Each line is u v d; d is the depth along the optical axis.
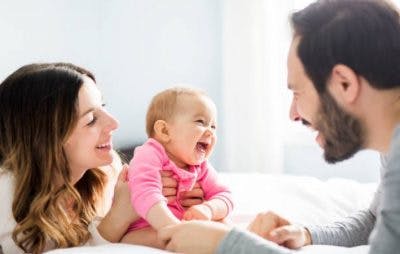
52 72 1.25
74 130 1.23
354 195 1.82
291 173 2.92
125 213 1.23
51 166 1.23
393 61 0.88
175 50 2.91
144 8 2.82
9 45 2.37
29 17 2.43
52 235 1.16
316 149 2.86
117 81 2.74
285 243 1.12
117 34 2.73
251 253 0.87
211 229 0.98
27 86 1.25
